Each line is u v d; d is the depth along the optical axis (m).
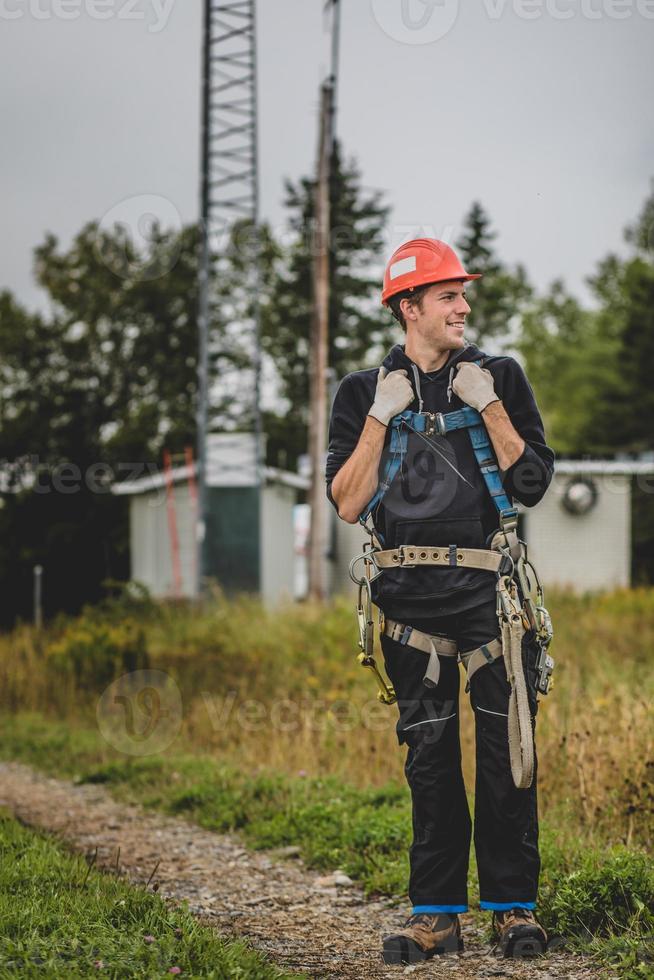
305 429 52.47
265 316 51.06
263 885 6.45
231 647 17.25
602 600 24.80
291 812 7.82
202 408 27.19
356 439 5.01
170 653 16.31
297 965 4.79
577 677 11.30
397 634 4.84
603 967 4.42
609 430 51.06
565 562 31.44
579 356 64.88
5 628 23.05
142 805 9.04
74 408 35.06
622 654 14.68
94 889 5.35
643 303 52.12
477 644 4.73
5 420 34.44
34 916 4.65
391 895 6.15
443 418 4.77
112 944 4.37
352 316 51.66
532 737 4.60
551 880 5.40
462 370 4.75
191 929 4.69
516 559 4.76
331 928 5.53
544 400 66.06
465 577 4.73
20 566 23.39
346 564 33.19
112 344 46.50
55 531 23.73
